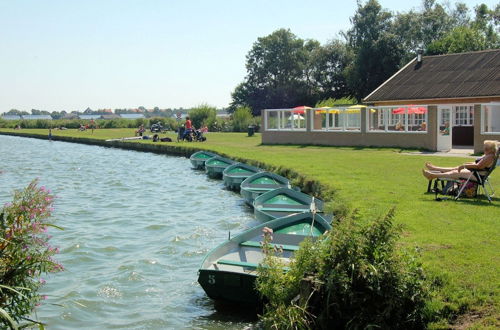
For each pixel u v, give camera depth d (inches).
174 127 2775.6
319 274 281.0
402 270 275.7
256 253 410.9
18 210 259.0
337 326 278.1
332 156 1029.8
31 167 1341.0
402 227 293.0
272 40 3299.7
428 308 269.1
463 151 1066.7
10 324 211.9
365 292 274.2
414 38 2475.4
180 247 538.3
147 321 362.6
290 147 1309.1
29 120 3553.2
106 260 503.8
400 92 1344.7
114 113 7313.0
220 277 355.3
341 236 287.3
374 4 2554.1
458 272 305.9
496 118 1167.6
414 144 1146.7
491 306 265.6
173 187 968.9
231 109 3484.3
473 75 1278.3
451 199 534.0
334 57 2925.7
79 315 374.9
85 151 1809.8
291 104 3159.5
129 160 1471.5
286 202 633.6
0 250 249.6
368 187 631.8
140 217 703.7
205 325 352.2
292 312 273.7
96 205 802.8
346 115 1343.5
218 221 661.3
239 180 879.1
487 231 398.3
